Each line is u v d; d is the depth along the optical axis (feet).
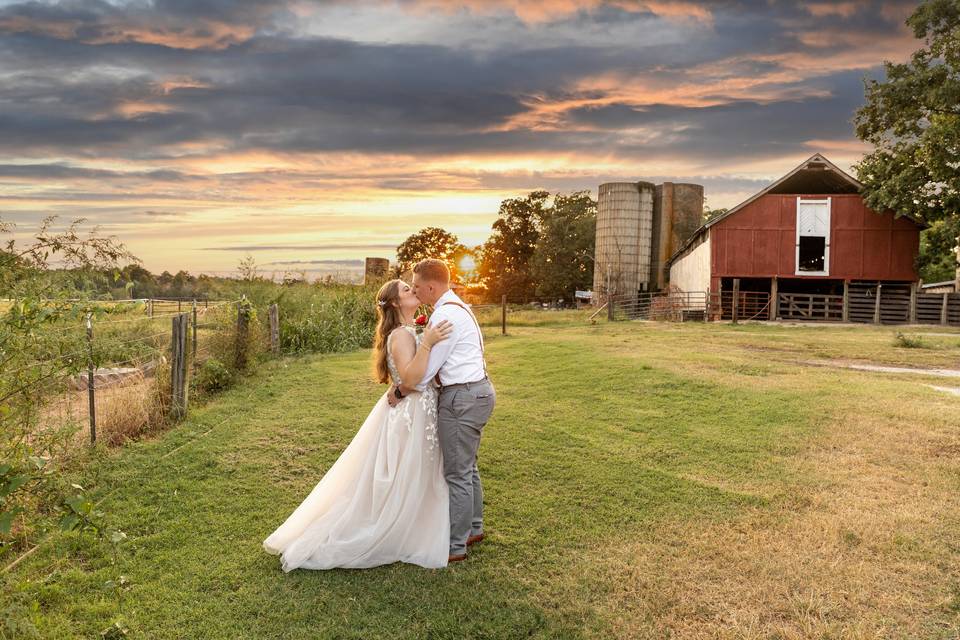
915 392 28.66
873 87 94.27
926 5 88.17
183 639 10.83
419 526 13.56
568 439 22.59
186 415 26.13
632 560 13.66
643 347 49.03
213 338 35.78
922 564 13.23
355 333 57.52
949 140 87.86
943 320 91.15
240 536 14.87
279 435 23.11
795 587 12.50
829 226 98.43
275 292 55.31
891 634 10.91
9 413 12.16
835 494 17.13
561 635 11.04
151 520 15.66
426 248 238.48
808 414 24.80
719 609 11.78
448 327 13.42
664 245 151.64
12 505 11.14
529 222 220.43
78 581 12.63
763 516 15.83
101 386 26.61
